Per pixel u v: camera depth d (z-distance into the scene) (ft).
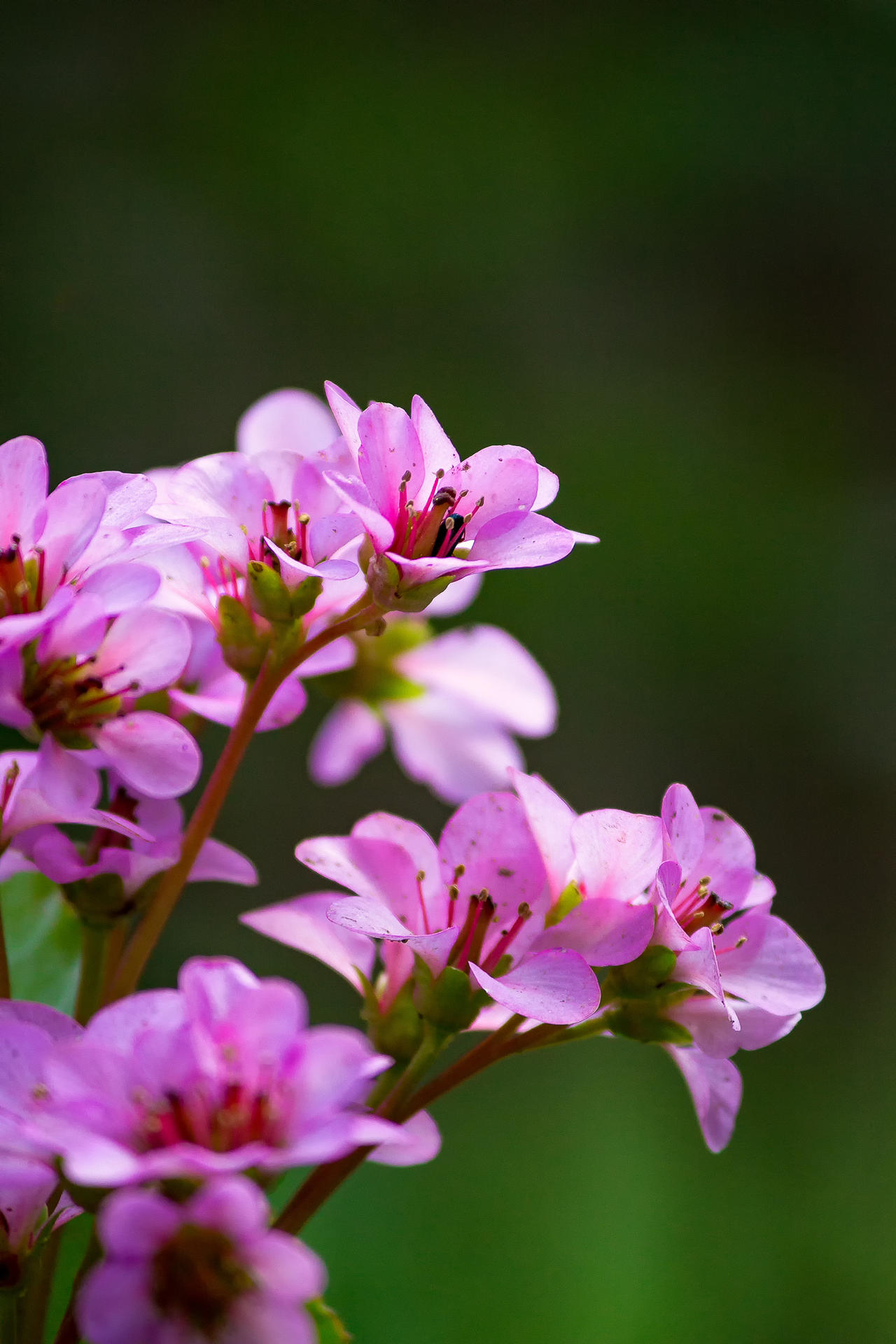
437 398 4.84
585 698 4.50
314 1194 1.65
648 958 1.67
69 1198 1.63
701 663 4.65
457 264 5.05
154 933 1.69
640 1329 2.77
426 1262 2.63
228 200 4.95
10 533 1.67
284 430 1.85
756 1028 1.68
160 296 4.79
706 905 1.70
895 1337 3.02
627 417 5.01
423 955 1.67
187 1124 1.56
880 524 5.02
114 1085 1.56
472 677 2.07
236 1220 1.53
